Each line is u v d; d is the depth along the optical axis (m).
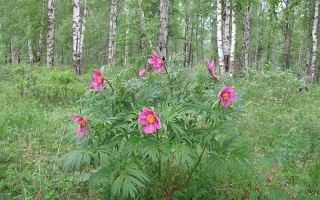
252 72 14.00
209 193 4.54
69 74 11.40
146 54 14.02
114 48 22.62
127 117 3.84
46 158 5.76
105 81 4.12
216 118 3.83
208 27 36.94
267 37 42.34
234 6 18.47
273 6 6.63
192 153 3.70
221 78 4.28
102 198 4.55
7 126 7.31
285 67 23.05
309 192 4.94
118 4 29.41
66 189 4.73
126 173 3.69
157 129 3.71
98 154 3.82
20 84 11.45
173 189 4.45
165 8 15.02
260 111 9.48
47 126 7.60
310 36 28.12
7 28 31.78
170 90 4.10
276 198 4.48
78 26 18.30
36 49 32.53
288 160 5.73
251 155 3.88
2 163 5.62
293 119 8.80
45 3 25.38
